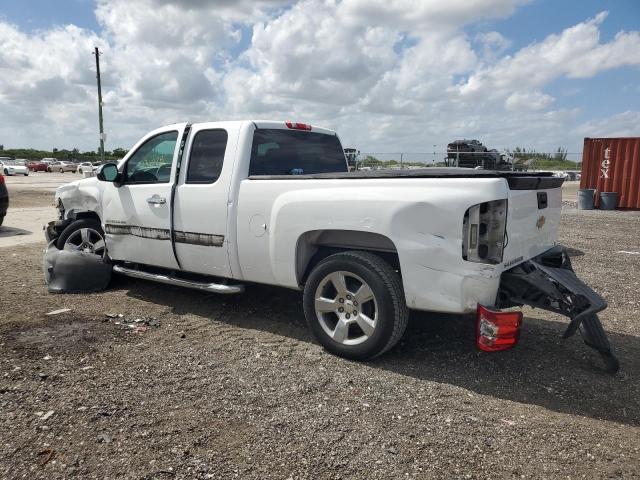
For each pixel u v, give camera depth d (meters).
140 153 5.66
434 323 5.07
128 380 3.71
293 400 3.45
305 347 4.45
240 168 4.73
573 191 26.89
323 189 4.19
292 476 2.64
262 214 4.52
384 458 2.81
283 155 5.23
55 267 6.12
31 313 5.22
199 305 5.64
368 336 4.00
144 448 2.86
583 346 4.58
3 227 11.99
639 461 2.84
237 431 3.05
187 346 4.42
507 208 3.57
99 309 5.43
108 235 5.96
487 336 3.55
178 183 5.16
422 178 3.79
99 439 2.93
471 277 3.61
